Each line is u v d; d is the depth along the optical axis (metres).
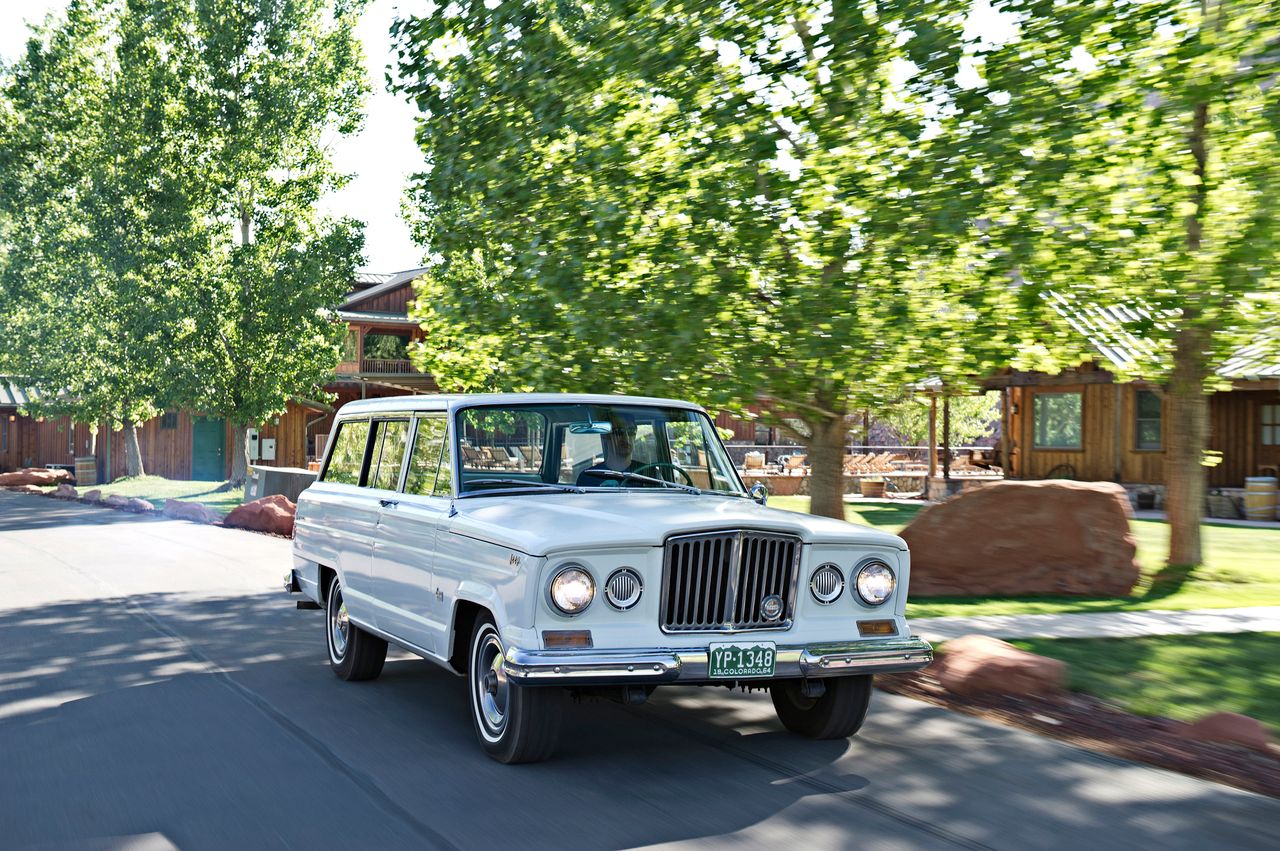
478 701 6.37
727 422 44.25
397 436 7.96
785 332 11.20
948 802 5.49
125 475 47.50
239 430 36.81
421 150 13.02
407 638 7.20
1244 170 10.59
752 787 5.73
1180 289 11.08
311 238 33.59
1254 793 5.67
